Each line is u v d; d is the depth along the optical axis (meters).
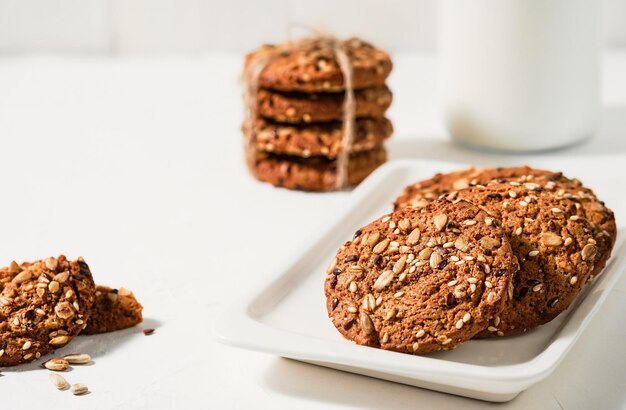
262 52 0.73
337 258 0.54
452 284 0.52
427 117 0.84
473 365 0.50
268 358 0.54
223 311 0.53
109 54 1.06
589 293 0.54
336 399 0.52
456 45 0.75
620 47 1.00
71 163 0.77
